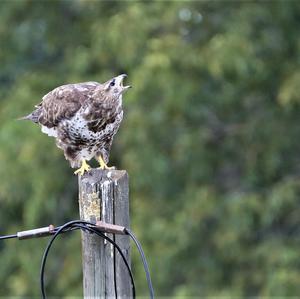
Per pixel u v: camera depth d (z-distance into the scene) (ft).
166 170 50.85
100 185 20.34
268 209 49.21
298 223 53.06
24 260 55.62
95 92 25.62
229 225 50.39
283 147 52.75
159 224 50.06
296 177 51.31
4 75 60.23
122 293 20.57
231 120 54.34
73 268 53.93
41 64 57.93
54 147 50.42
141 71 46.14
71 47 55.72
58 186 52.31
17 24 56.03
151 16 48.26
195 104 51.37
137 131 49.44
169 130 51.67
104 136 26.13
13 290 56.08
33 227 55.36
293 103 49.83
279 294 46.75
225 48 46.85
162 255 50.08
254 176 51.67
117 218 20.39
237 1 50.75
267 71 51.55
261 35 50.42
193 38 51.01
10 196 52.08
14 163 50.85
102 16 53.06
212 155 53.31
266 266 50.31
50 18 56.08
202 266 52.24
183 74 48.83
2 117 52.75
